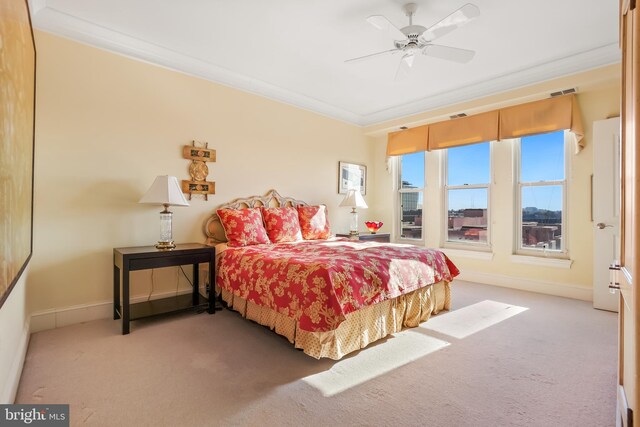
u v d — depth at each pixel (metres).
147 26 2.83
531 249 4.04
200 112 3.52
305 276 2.12
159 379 1.87
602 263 3.23
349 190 4.85
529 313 3.11
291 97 4.38
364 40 3.04
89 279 2.81
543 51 3.23
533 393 1.76
